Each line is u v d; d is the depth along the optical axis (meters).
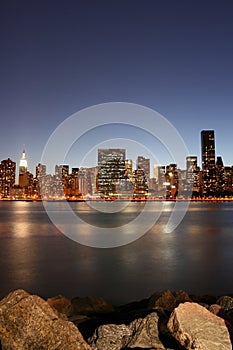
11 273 25.73
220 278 24.00
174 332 7.77
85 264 29.80
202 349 7.04
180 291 14.39
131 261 31.59
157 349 7.57
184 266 28.81
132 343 8.06
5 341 7.23
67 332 7.23
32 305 7.52
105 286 21.48
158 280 23.28
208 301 14.59
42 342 7.13
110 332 8.56
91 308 13.52
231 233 62.53
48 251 38.66
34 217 124.12
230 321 10.12
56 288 21.12
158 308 11.38
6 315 7.44
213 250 39.50
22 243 47.06
